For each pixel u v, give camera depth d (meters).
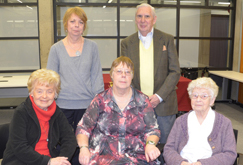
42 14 5.27
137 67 2.36
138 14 2.28
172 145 1.89
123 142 1.83
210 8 5.89
